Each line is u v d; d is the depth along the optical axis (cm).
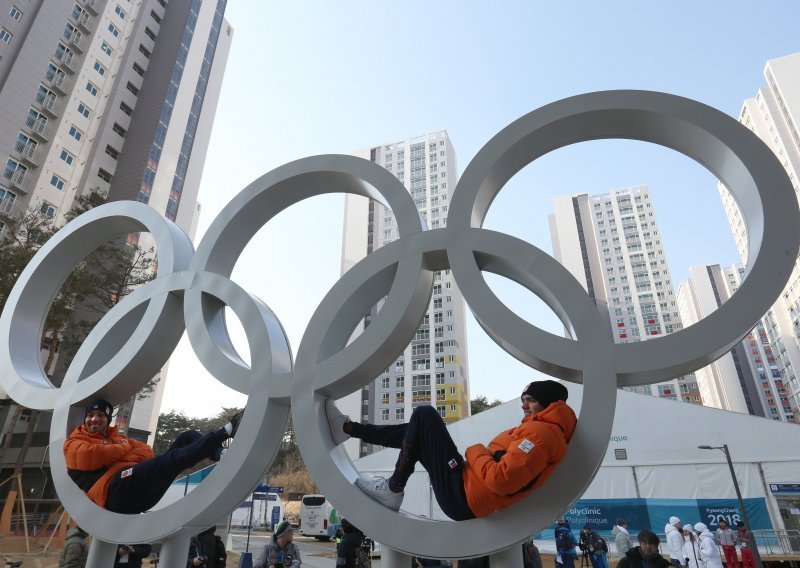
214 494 286
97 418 337
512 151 304
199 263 368
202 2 4691
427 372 5616
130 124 3938
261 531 3097
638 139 308
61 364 2361
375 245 6625
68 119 3425
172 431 5319
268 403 300
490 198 324
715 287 10400
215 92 4803
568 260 9431
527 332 256
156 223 405
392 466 1864
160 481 309
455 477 240
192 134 4391
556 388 250
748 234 278
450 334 5703
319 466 271
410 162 7431
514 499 227
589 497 1703
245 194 375
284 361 322
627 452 1733
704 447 1606
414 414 259
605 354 242
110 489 316
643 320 8844
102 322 392
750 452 1644
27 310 439
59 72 3488
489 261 291
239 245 386
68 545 533
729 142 266
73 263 461
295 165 364
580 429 232
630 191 9844
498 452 239
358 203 6944
